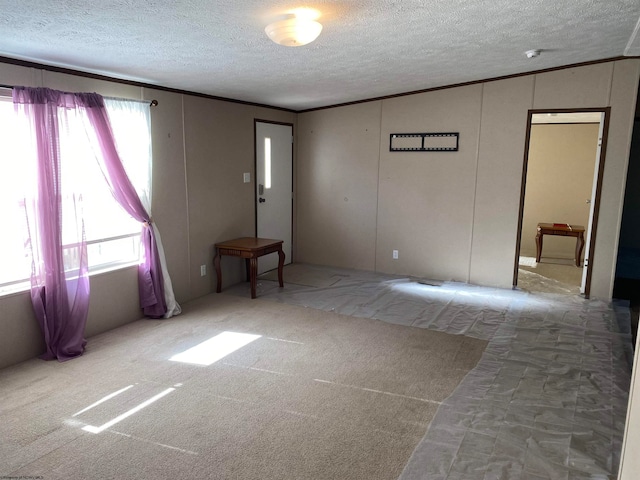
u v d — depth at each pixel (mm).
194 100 4887
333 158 6461
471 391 3051
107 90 3975
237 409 2814
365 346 3791
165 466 2277
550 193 7340
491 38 3660
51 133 3398
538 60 4570
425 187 5883
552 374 3293
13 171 3326
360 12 2857
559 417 2734
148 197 4316
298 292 5348
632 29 3646
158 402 2887
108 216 4090
